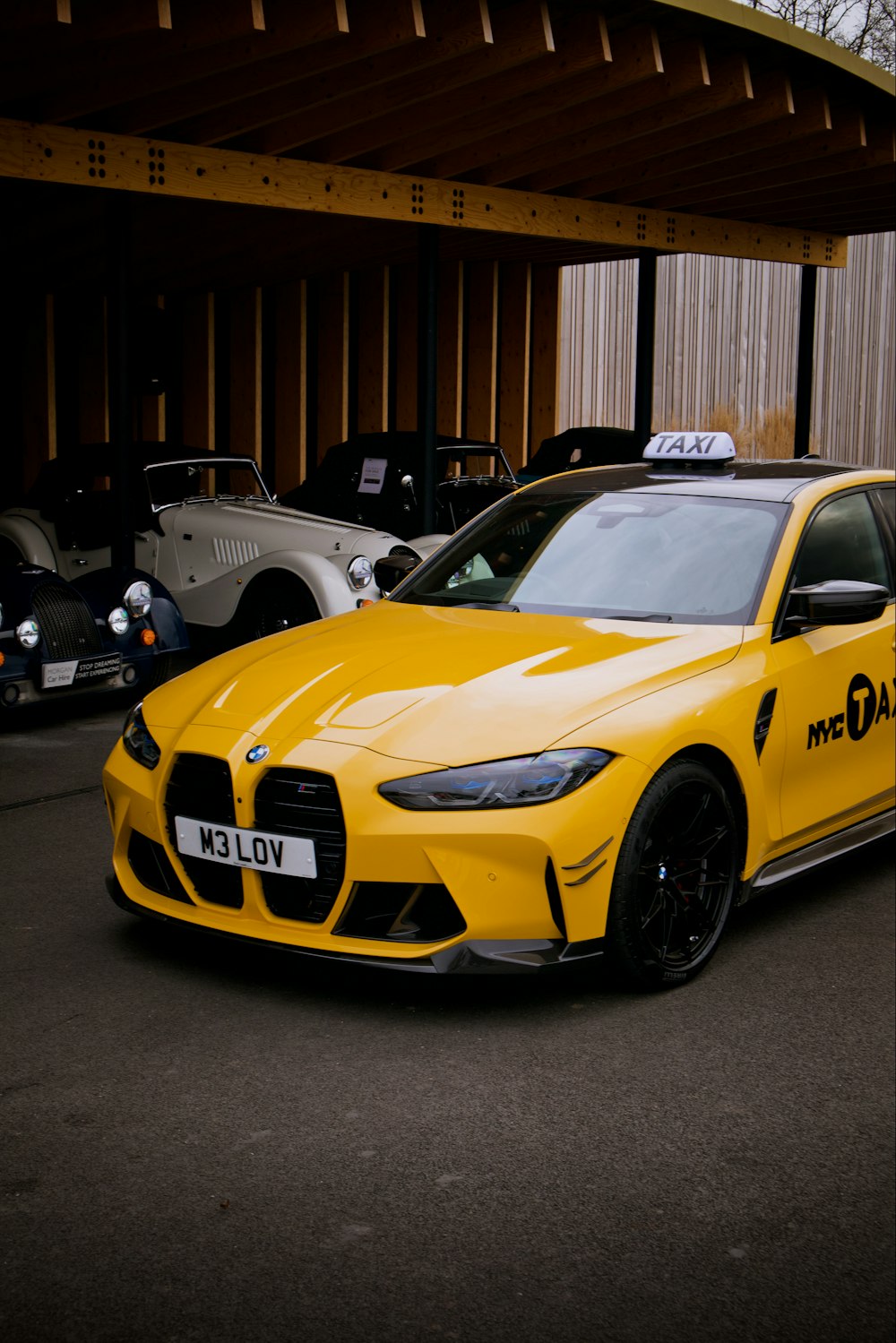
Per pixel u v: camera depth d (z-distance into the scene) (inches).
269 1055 132.6
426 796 134.8
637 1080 129.8
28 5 247.6
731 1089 128.6
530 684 148.4
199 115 321.4
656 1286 97.0
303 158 361.1
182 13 274.4
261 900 142.4
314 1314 92.6
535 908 136.6
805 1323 93.3
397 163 374.3
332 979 152.0
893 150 421.4
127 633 297.3
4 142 300.8
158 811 149.7
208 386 584.7
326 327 600.4
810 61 359.9
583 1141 118.0
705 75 340.8
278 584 352.8
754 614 169.2
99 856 200.7
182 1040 135.5
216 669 166.4
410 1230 103.2
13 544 383.2
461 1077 129.3
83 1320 91.4
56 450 569.0
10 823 217.6
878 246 913.5
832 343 880.3
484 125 359.3
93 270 507.5
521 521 199.8
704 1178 112.3
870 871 203.9
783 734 164.9
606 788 138.6
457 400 631.2
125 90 294.5
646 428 490.9
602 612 175.2
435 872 134.3
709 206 483.8
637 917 144.2
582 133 382.6
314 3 272.5
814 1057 136.3
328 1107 122.5
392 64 306.8
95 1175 110.1
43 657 276.1
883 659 188.9
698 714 149.7
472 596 186.7
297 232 495.8
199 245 507.8
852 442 919.7
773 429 826.8
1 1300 93.4
